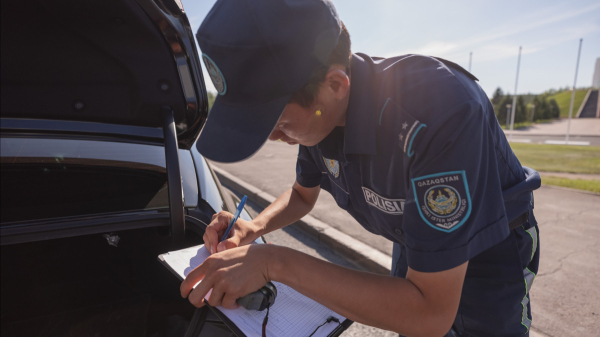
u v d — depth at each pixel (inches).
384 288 28.4
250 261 29.6
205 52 29.6
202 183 56.6
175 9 46.1
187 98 54.5
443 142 26.6
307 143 34.7
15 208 43.1
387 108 30.3
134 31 46.4
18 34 43.4
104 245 56.5
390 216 35.9
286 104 28.5
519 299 39.0
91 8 42.4
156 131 60.0
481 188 27.9
